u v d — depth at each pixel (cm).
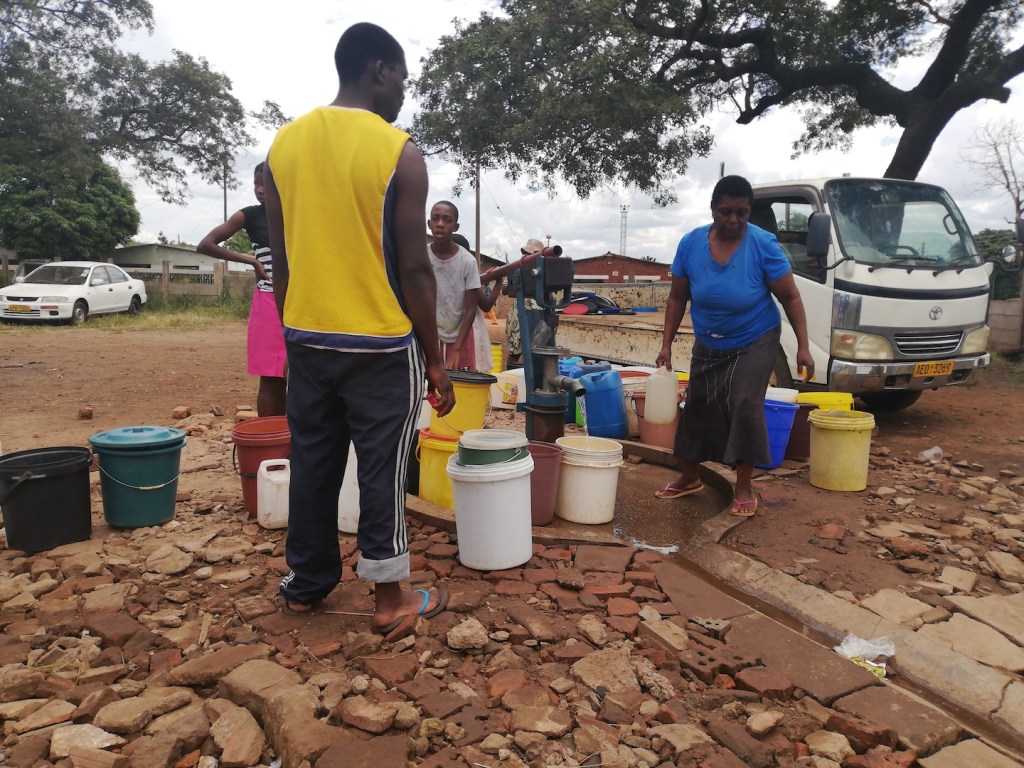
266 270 498
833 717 242
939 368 688
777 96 1462
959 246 738
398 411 271
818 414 525
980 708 270
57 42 1870
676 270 469
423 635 286
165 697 242
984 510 479
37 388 898
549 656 278
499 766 214
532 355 502
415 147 260
